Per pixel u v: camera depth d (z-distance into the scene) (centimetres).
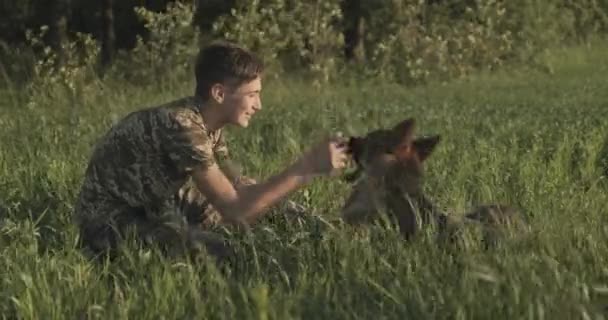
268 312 365
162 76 1928
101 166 495
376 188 488
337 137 459
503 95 1812
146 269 460
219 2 2216
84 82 1847
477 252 467
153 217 502
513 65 2527
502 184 697
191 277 423
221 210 474
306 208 586
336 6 2186
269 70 2053
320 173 458
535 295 390
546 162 839
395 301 394
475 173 746
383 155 480
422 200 498
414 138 489
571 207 592
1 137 1030
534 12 2652
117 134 489
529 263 430
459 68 2338
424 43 2300
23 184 696
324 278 432
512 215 525
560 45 2972
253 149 885
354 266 448
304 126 1155
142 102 1606
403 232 491
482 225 505
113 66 2061
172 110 480
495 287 393
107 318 391
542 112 1309
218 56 477
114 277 440
